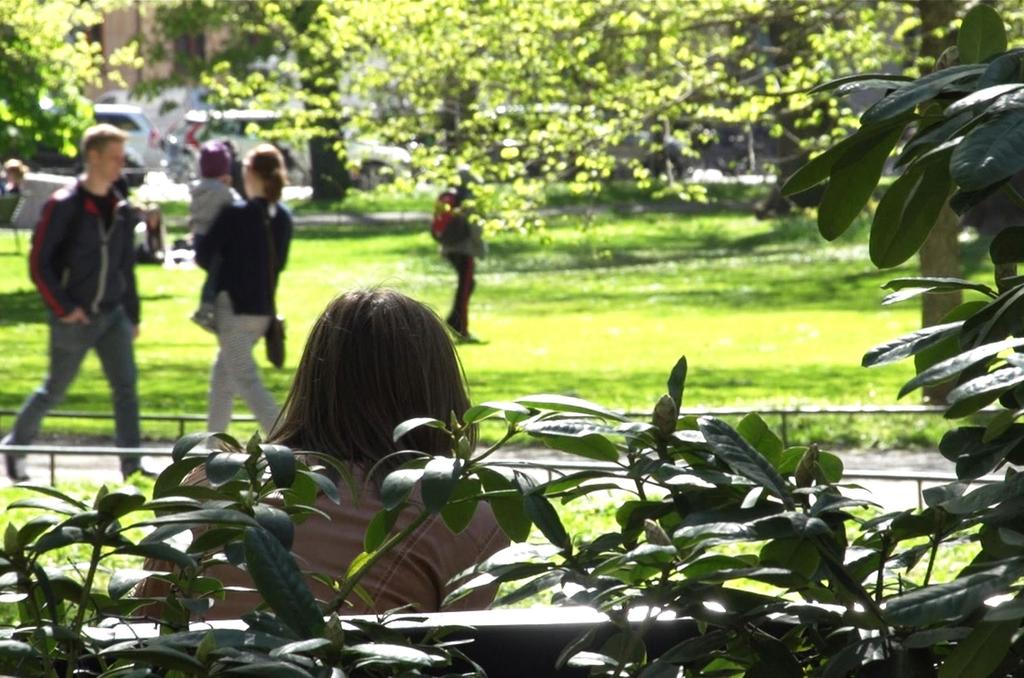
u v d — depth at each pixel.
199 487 1.94
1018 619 1.57
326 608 1.97
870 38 15.11
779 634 2.02
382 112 16.28
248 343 10.96
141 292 27.67
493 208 15.03
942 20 13.85
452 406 3.08
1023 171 1.56
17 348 20.72
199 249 10.91
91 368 19.00
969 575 1.57
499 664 2.15
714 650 1.82
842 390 15.53
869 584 1.92
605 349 19.80
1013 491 1.69
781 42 16.06
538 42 15.03
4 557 1.63
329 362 3.01
